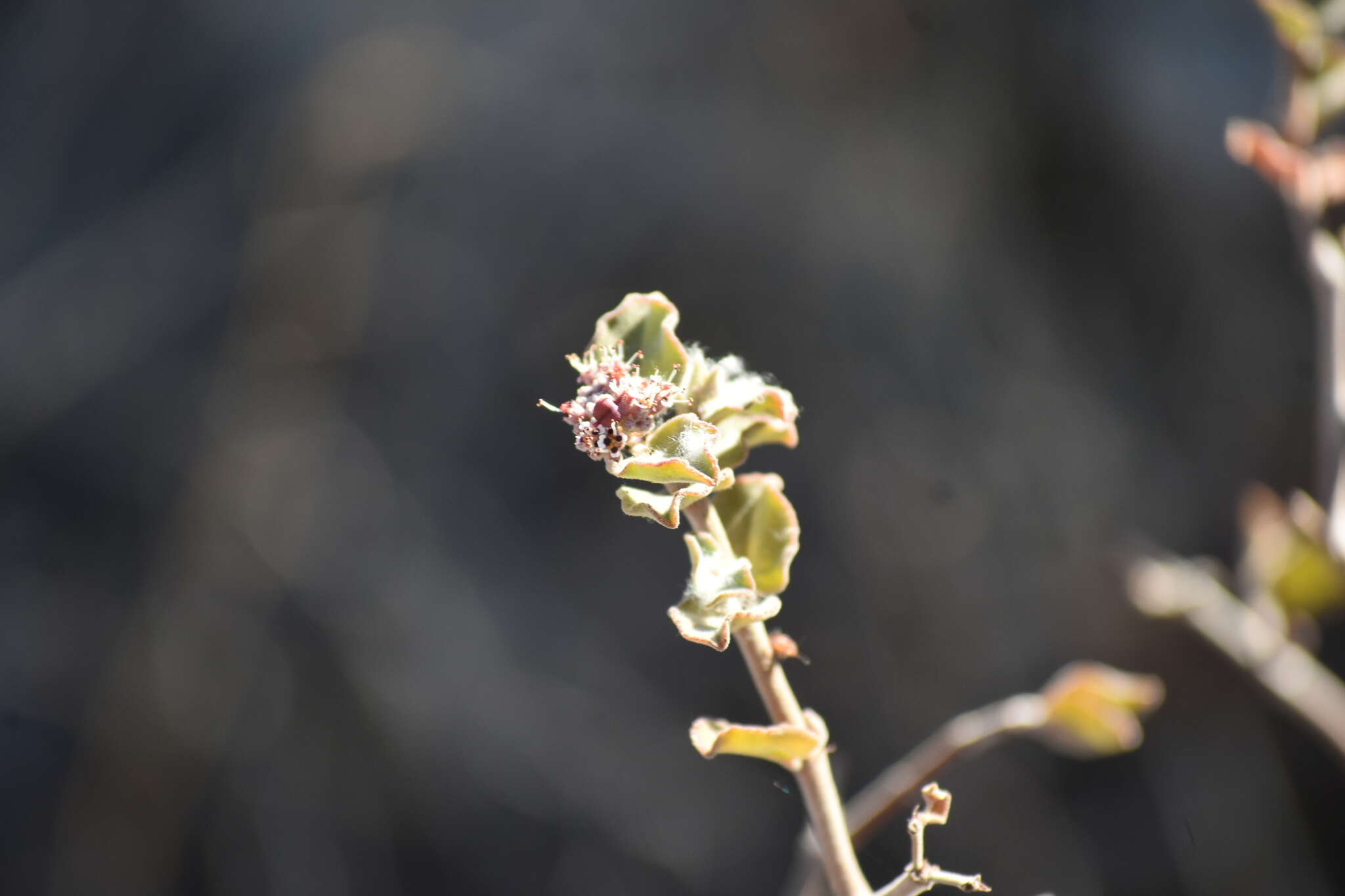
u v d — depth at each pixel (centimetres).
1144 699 43
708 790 108
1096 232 107
